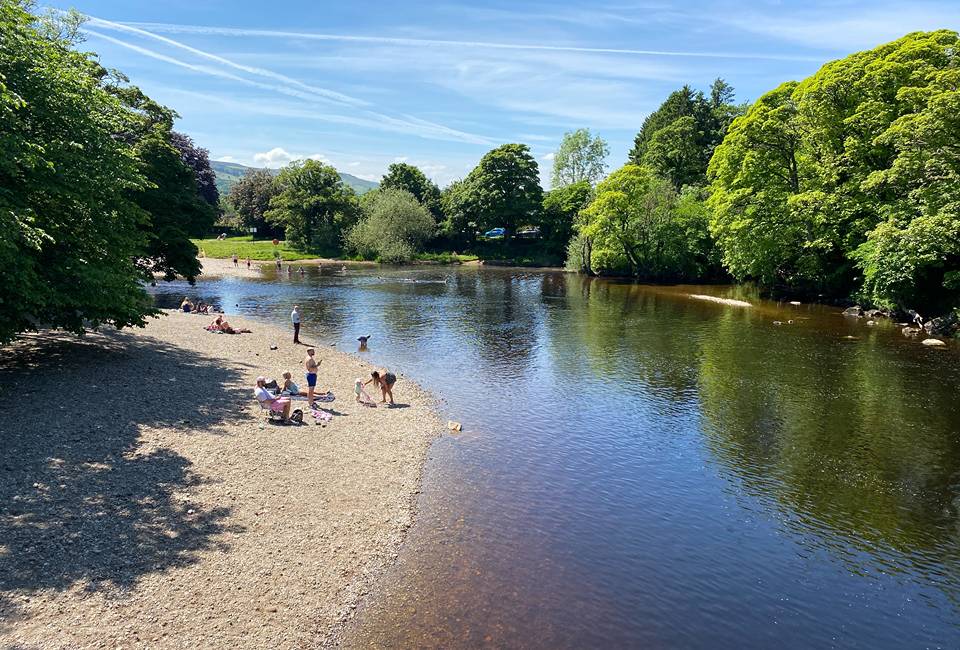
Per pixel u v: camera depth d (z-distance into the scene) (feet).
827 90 153.89
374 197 424.05
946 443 65.87
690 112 345.51
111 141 78.69
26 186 65.77
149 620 33.17
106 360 82.07
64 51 82.28
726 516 49.98
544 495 53.11
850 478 57.36
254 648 32.09
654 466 59.98
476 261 355.77
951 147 119.24
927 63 136.98
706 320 147.43
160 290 204.03
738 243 185.68
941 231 117.19
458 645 33.53
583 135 414.82
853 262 163.02
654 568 42.19
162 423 61.05
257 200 417.49
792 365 100.42
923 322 132.57
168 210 152.35
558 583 39.99
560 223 353.10
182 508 45.29
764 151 175.22
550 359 106.22
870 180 136.87
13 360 77.97
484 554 43.19
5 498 43.29
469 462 59.93
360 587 38.42
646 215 248.93
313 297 189.88
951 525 48.80
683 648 34.12
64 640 30.96
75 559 37.65
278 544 42.24
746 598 39.09
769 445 65.67
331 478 53.62
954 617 37.55
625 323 144.05
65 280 69.56
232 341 107.76
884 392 84.48
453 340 122.62
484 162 368.68
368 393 82.23
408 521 47.32
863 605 38.63
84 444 53.67
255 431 62.18
